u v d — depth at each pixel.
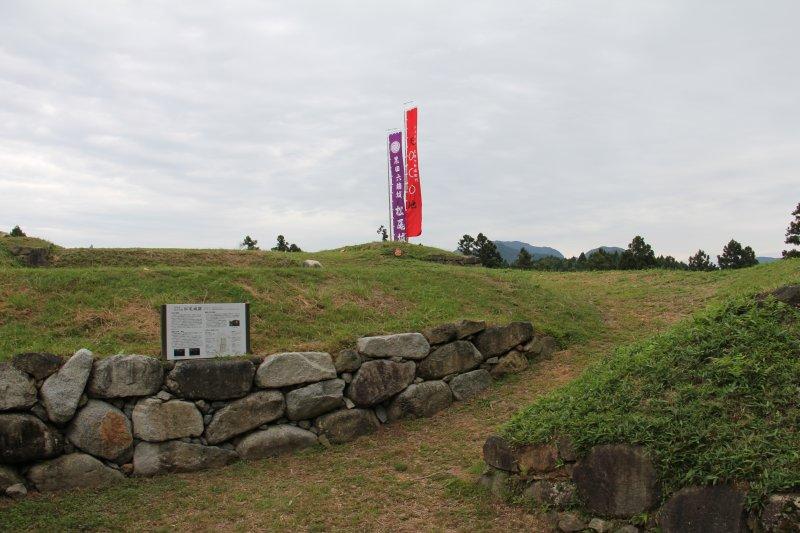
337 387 6.96
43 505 5.12
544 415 5.38
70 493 5.43
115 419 5.82
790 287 5.46
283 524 4.86
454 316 9.41
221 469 6.09
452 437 6.86
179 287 8.59
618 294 13.33
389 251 17.92
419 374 7.80
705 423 4.40
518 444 5.16
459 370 8.19
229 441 6.34
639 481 4.31
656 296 12.84
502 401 7.88
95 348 6.59
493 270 15.17
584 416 5.01
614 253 25.75
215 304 6.64
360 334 7.91
